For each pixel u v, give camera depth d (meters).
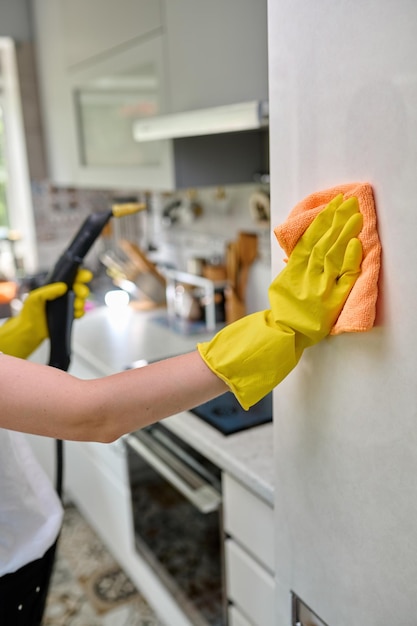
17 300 2.82
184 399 0.76
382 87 0.65
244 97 1.55
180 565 1.73
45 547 1.05
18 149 3.22
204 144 1.90
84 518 2.56
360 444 0.77
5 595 1.03
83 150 2.55
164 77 1.83
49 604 2.04
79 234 1.29
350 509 0.81
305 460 0.88
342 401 0.79
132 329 2.39
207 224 2.56
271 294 0.77
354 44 0.68
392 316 0.69
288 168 0.83
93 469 2.21
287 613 1.00
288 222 0.74
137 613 2.00
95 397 0.72
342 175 0.73
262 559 1.27
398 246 0.67
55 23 2.56
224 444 1.36
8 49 3.04
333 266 0.72
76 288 1.32
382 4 0.64
